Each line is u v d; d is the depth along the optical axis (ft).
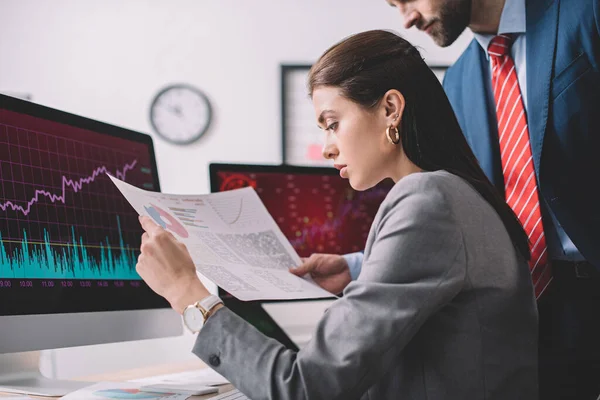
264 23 10.39
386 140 2.98
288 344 5.36
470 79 5.12
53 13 10.29
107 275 3.90
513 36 4.82
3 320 3.12
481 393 2.59
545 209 4.55
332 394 2.40
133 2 10.37
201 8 10.39
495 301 2.67
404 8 4.95
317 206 5.79
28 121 3.58
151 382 3.48
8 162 3.38
